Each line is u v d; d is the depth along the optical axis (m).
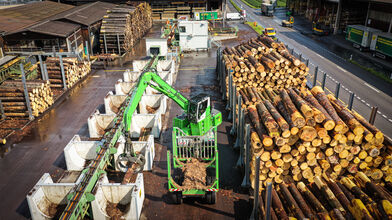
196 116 17.44
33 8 56.59
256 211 13.41
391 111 24.94
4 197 15.70
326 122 13.50
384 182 14.38
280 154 14.21
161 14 74.50
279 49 26.45
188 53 45.56
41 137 21.58
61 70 29.81
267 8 78.44
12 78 28.86
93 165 15.08
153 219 14.08
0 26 39.97
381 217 10.98
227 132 21.77
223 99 27.14
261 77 24.05
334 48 47.31
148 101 25.28
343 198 12.12
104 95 29.30
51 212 14.17
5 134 21.94
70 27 40.94
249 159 15.69
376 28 48.59
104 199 14.35
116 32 42.94
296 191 13.17
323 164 14.27
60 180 16.92
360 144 13.95
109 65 39.59
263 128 14.98
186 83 32.25
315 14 67.69
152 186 16.28
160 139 21.09
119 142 17.89
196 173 14.93
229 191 15.74
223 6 75.69
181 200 14.80
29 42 37.34
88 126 22.28
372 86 30.69
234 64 24.09
